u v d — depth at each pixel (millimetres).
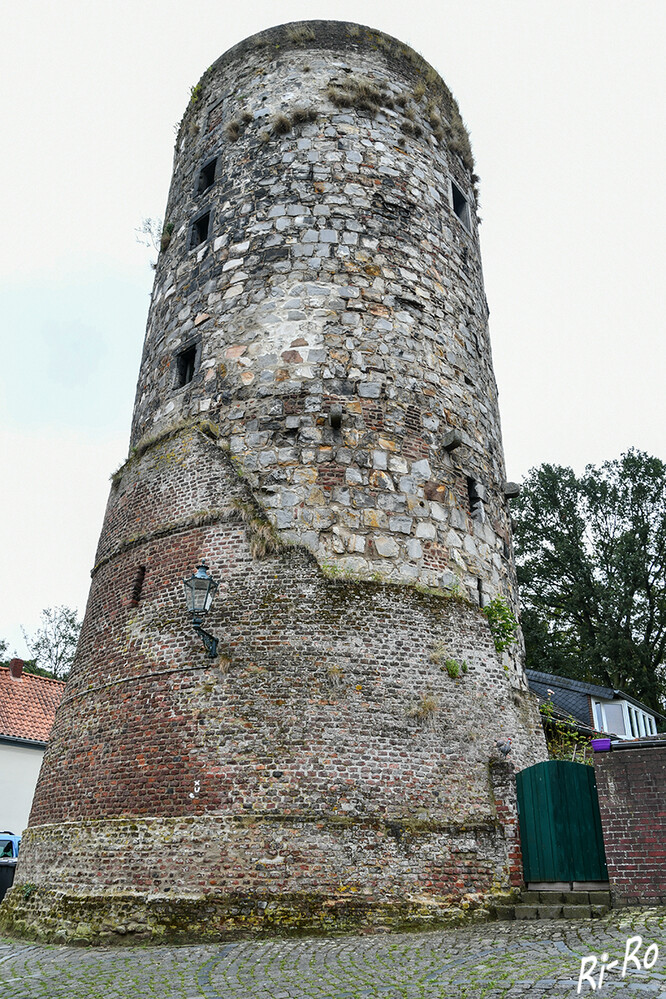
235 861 9266
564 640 32688
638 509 33719
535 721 12180
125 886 9586
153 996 6656
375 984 6625
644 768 9172
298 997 6367
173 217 16094
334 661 10523
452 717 10781
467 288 15258
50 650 41531
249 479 11922
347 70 15539
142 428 14094
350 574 11227
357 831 9492
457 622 11594
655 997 5492
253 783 9711
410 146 15359
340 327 13000
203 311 13953
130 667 11328
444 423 13266
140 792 10227
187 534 11922
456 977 6578
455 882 9594
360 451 12180
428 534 12086
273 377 12641
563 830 9938
